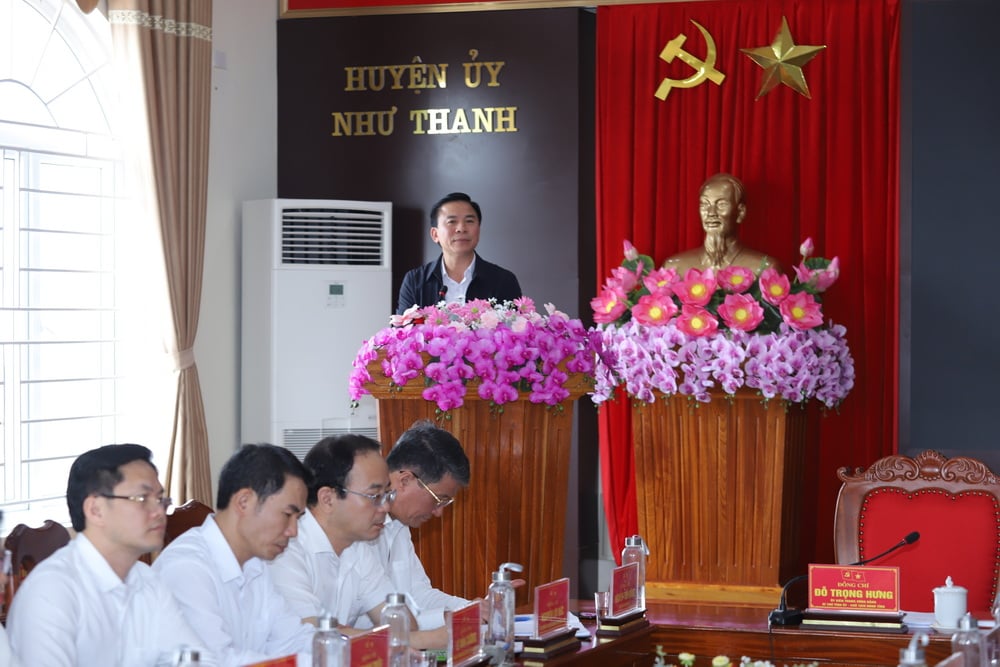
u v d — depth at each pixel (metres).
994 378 5.83
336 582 3.06
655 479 4.43
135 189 5.41
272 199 6.01
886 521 3.81
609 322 4.54
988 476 3.76
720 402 4.34
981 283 5.84
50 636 2.31
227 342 6.11
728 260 5.20
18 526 2.78
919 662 2.18
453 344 3.48
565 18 6.27
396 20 6.46
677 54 6.05
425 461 3.09
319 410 6.01
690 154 6.07
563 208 6.28
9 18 5.06
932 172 5.88
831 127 5.91
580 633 2.98
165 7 5.45
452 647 2.58
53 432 5.23
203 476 5.56
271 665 2.26
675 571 4.41
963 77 5.84
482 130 6.38
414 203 6.46
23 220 5.13
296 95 6.55
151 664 2.49
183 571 2.68
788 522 4.48
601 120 6.18
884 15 5.87
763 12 5.98
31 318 5.16
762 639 3.19
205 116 5.68
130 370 5.55
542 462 3.62
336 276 6.04
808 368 4.29
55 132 5.26
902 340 5.92
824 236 5.96
